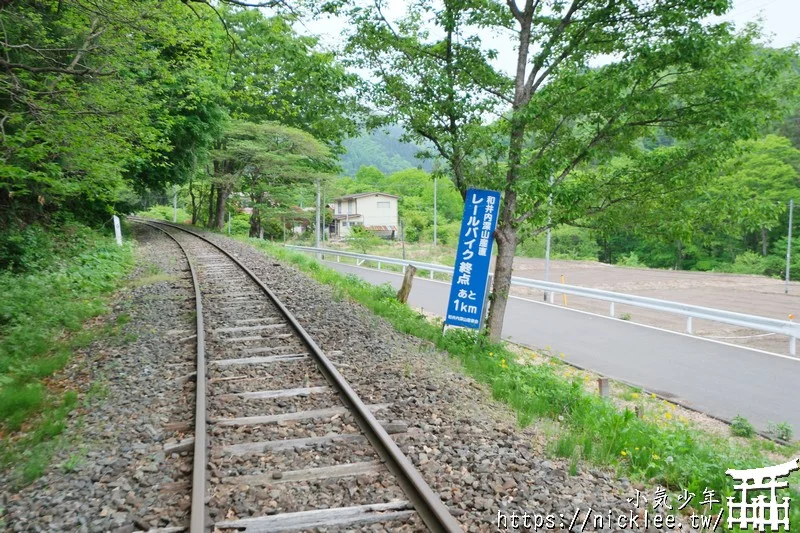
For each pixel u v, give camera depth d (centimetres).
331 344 780
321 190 3703
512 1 927
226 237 2908
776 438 690
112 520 347
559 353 1102
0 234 1302
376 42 935
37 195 1401
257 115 3331
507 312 1581
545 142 923
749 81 766
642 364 1041
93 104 966
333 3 869
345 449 443
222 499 365
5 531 339
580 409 622
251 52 1046
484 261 902
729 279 2967
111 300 1135
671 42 784
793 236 3972
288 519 341
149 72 1391
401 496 373
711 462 507
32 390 564
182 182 2564
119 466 420
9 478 407
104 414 527
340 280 1524
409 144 1170
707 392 884
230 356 708
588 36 892
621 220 931
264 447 443
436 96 928
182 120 2052
